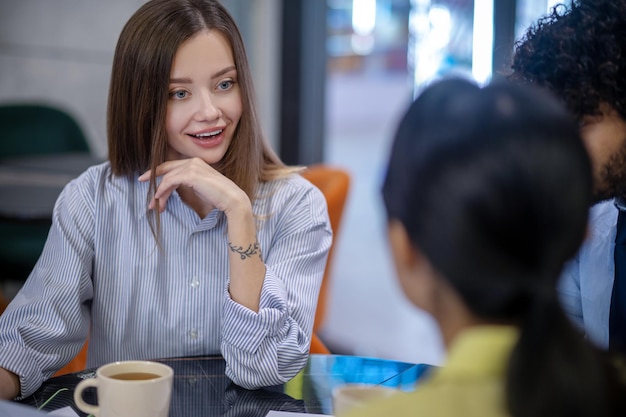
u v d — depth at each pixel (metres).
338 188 2.59
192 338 1.59
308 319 1.55
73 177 3.31
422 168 0.71
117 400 1.12
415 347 3.78
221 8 1.54
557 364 0.68
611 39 1.25
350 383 1.42
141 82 1.51
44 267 1.58
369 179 5.27
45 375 1.47
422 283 0.76
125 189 1.61
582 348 0.69
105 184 1.62
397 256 0.77
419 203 0.71
